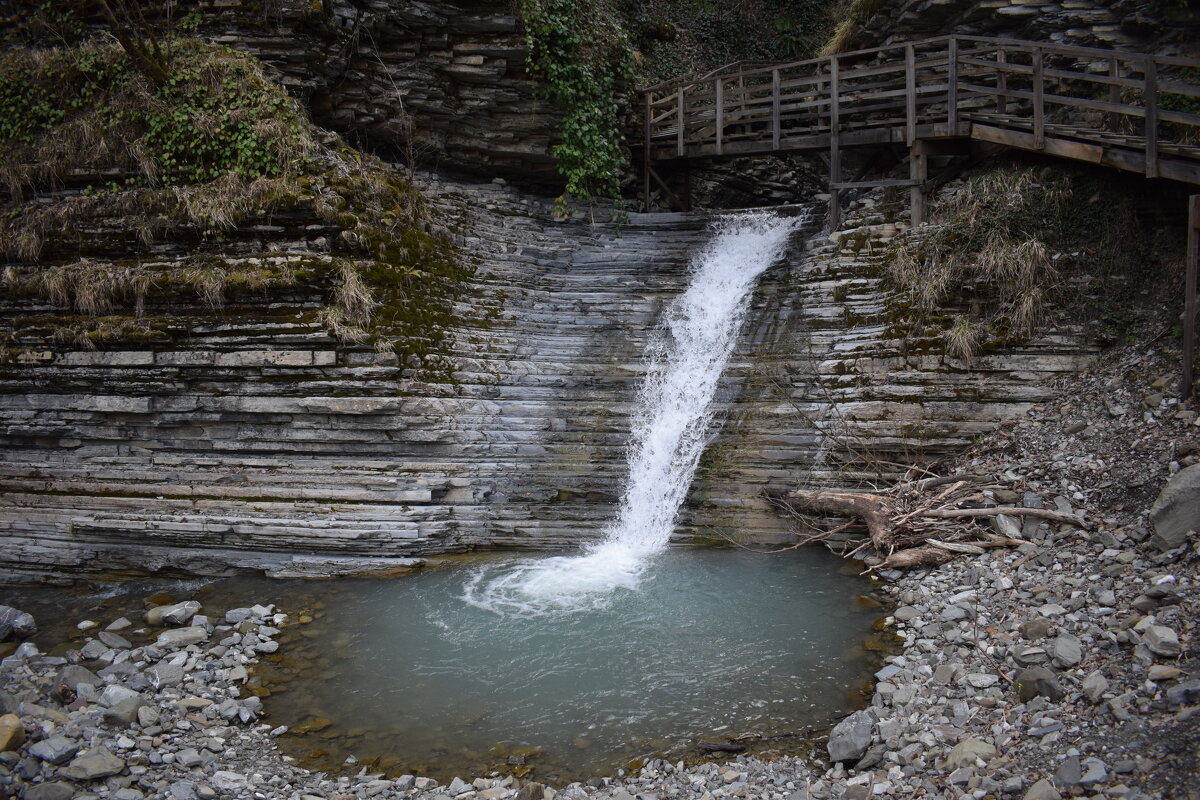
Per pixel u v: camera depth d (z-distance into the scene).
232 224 9.62
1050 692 5.18
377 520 8.84
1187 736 4.32
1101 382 8.79
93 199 9.91
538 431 10.24
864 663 6.48
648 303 12.44
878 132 12.01
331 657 7.00
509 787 5.19
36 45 10.92
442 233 11.71
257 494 9.05
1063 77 10.63
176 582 8.77
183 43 10.58
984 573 7.22
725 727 5.75
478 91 12.84
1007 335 9.30
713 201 17.81
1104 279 9.52
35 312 9.59
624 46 14.70
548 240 13.58
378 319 9.56
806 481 9.37
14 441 9.57
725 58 18.70
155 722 5.86
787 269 12.61
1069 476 7.93
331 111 12.04
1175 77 10.56
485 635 7.31
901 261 10.32
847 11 17.77
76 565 8.98
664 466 9.84
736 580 8.23
